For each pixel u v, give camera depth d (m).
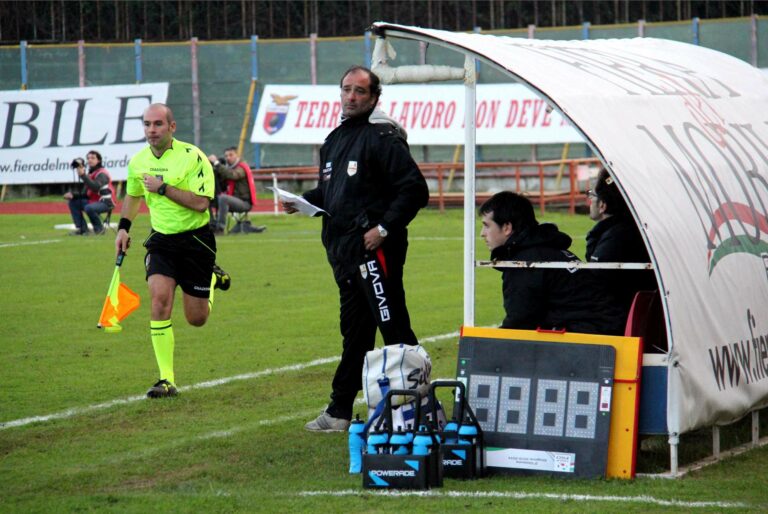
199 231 20.17
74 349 24.83
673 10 95.81
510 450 14.24
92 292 34.25
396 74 16.78
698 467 14.48
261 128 73.06
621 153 13.88
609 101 14.64
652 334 15.50
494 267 15.35
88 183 52.59
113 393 20.11
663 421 13.90
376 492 13.30
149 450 15.83
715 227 14.85
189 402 19.27
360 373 17.00
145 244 20.22
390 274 16.25
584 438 13.95
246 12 97.25
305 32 94.75
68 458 15.48
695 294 14.09
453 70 16.17
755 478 13.92
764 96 18.83
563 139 67.06
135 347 25.11
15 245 48.38
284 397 19.67
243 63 74.19
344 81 16.33
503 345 14.56
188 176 20.00
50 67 75.88
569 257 15.13
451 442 14.10
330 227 16.50
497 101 68.44
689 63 18.66
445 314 29.58
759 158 16.89
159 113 19.80
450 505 12.60
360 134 16.30
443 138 69.38
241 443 16.22
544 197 64.44
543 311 15.07
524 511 12.32
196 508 12.58
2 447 16.17
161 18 94.62
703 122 16.19
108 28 96.38
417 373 14.84
